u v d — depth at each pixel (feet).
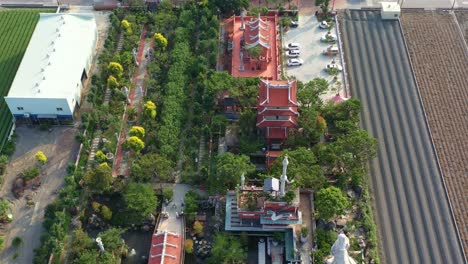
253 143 463.42
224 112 501.97
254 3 638.12
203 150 476.54
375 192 444.96
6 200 437.58
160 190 442.09
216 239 398.42
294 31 597.93
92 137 488.44
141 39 590.96
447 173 457.27
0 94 521.65
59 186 450.30
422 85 531.91
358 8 626.23
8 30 593.83
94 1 642.63
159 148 463.83
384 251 406.62
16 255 403.54
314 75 545.44
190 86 527.81
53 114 491.31
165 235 390.21
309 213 417.90
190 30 581.94
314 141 474.49
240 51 549.54
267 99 456.04
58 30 545.03
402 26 599.98
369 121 498.28
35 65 510.17
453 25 600.39
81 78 522.06
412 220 426.51
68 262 398.42
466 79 536.42
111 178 434.30
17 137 488.85
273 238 408.26
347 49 572.51
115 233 399.85
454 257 403.34
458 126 492.54
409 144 479.82
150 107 483.10
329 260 353.10
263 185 414.62
